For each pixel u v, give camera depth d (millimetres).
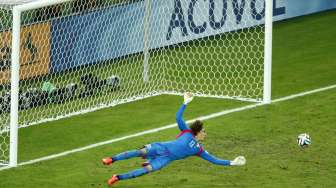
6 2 63688
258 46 75062
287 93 66312
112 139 58969
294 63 74250
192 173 52406
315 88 67125
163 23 75750
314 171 52031
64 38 72062
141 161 54625
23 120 63875
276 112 62156
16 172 53656
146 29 70875
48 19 71688
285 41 80875
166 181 51250
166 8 75750
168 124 61438
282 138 57312
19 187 51125
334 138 56938
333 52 76750
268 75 64062
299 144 55000
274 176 51531
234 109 63438
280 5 86625
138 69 73188
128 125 61781
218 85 70125
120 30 74500
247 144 56625
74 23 72562
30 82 69875
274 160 53906
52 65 71375
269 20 63562
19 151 57656
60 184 51250
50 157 56156
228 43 77625
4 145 59250
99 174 52688
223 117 61781
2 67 65750
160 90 69688
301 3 88188
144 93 69125
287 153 54938
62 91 67688
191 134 50156
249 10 79375
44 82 68250
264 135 57969
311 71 71750
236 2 79000
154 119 62781
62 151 57250
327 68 72312
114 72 72438
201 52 76500
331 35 81875
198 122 50438
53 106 66625
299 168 52562
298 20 87000
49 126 62500
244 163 50219
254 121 60562
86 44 73188
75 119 63781
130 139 58719
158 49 75625
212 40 78375
